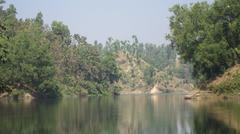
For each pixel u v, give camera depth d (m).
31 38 165.62
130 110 91.12
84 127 62.00
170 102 118.69
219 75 119.88
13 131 57.66
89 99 156.88
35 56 158.12
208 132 48.97
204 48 115.62
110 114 82.00
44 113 84.06
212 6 119.75
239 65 113.00
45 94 166.38
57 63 199.00
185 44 125.38
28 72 154.62
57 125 64.25
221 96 109.44
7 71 146.25
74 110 92.44
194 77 137.12
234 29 112.25
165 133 52.34
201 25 121.75
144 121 67.19
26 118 74.12
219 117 63.03
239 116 63.19
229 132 48.00
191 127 55.38
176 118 67.50
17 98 153.75
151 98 162.75
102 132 56.88
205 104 91.19
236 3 113.19
